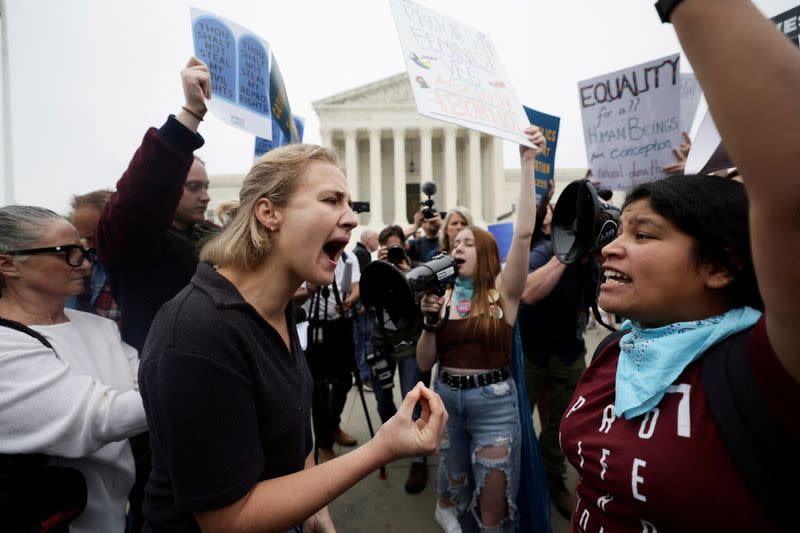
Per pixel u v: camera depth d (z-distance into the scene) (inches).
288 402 34.8
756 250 16.9
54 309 53.8
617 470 30.3
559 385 105.3
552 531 86.4
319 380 115.2
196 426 27.9
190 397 27.9
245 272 35.7
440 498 87.4
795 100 13.6
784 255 15.8
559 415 104.7
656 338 32.2
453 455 81.0
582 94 128.5
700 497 25.1
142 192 61.6
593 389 38.2
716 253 28.7
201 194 84.8
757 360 23.2
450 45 75.8
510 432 74.0
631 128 119.2
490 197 1264.8
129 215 62.8
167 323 30.6
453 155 1198.3
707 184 30.1
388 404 128.5
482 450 74.2
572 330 104.0
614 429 32.7
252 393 31.3
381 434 32.8
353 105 1199.6
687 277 30.1
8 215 50.6
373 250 208.2
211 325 30.0
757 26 14.1
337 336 115.7
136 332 71.2
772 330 19.8
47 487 43.3
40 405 41.0
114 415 43.9
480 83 77.7
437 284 63.6
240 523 28.5
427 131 1197.7
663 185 31.3
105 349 58.8
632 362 33.1
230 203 92.3
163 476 32.6
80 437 42.4
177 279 75.0
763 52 13.9
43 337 46.6
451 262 66.4
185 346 28.9
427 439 31.7
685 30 15.7
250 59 94.9
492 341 75.2
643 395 30.0
